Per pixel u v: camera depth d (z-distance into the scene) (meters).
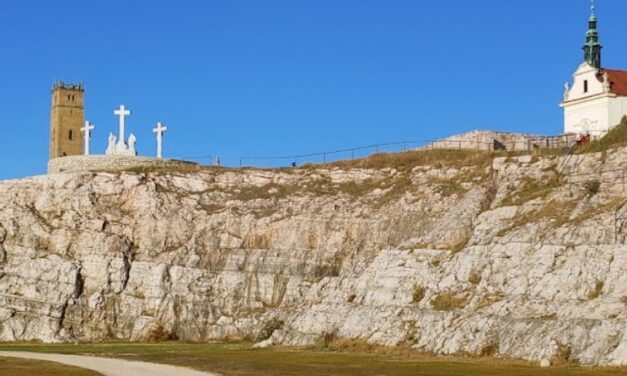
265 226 116.12
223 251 115.81
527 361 70.75
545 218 88.00
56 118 173.00
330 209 115.12
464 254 89.81
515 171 102.31
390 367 67.00
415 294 90.44
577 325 70.88
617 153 92.88
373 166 120.62
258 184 123.75
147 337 109.25
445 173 112.38
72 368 65.38
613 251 77.81
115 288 115.00
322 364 70.00
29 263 117.00
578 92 126.94
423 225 105.69
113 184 124.12
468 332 78.94
